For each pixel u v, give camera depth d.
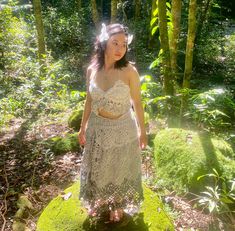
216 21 10.55
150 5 10.45
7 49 8.62
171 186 3.92
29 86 6.91
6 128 5.96
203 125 5.11
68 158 4.79
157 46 9.84
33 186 4.25
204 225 3.39
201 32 9.28
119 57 2.50
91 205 2.91
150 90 5.68
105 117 2.66
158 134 4.43
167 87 5.40
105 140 2.67
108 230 2.93
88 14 13.21
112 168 2.74
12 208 3.89
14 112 6.53
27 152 5.05
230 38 10.84
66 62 9.24
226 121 5.55
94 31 11.59
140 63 8.84
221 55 9.90
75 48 10.56
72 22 11.16
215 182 3.67
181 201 3.71
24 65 7.99
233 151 4.24
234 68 8.91
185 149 4.00
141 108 2.74
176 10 5.46
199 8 9.15
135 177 2.84
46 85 6.92
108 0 15.69
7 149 5.18
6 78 7.64
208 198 3.49
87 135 2.79
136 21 10.98
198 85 7.58
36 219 3.63
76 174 4.39
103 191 2.81
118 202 2.88
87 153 2.79
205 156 3.84
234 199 3.43
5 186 4.30
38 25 7.88
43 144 5.16
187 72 5.12
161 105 5.41
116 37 2.47
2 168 4.68
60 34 10.95
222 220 3.47
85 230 2.95
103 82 2.58
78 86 8.41
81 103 6.69
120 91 2.54
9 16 9.12
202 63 9.09
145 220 3.03
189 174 3.78
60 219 3.12
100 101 2.58
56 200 3.39
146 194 3.37
